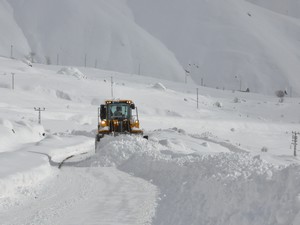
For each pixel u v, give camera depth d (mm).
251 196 7418
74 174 17359
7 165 16375
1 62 172250
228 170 10711
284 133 99625
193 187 10914
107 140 23516
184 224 8742
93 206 11117
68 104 109375
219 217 7984
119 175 16984
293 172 6965
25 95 113562
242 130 99188
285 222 6320
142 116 96000
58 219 9812
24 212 10594
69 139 37781
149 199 11836
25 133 39156
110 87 137500
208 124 99375
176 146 29266
